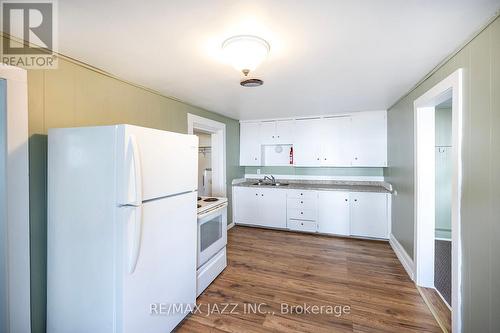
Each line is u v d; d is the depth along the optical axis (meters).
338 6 1.17
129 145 1.35
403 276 2.60
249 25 1.34
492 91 1.26
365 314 1.97
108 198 1.39
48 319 1.57
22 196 1.44
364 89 2.60
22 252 1.44
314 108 3.61
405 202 2.81
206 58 1.78
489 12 1.21
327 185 4.31
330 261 2.98
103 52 1.67
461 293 1.53
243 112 3.89
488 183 1.29
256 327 1.83
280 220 4.25
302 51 1.67
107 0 1.11
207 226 2.41
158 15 1.24
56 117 1.68
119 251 1.37
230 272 2.70
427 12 1.22
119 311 1.37
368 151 3.87
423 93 2.23
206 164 5.14
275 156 4.80
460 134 1.54
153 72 2.05
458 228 1.55
